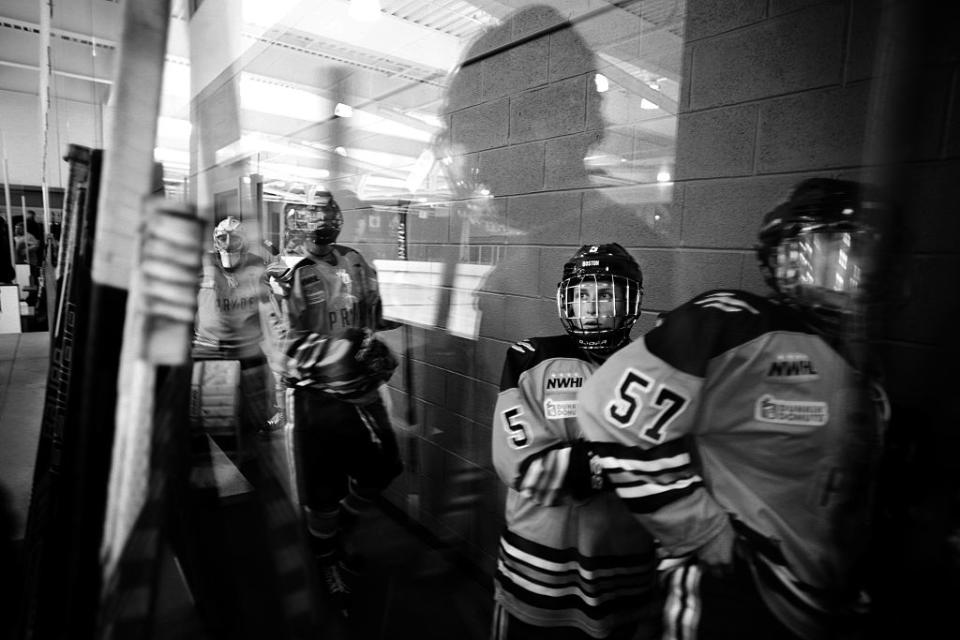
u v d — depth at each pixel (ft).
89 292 1.37
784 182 2.84
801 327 2.00
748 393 2.01
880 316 1.53
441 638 4.03
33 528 1.90
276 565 2.35
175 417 1.44
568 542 3.14
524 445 3.20
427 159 5.55
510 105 4.53
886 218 1.49
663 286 3.51
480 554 5.13
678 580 2.25
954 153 1.34
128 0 1.22
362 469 4.91
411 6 5.16
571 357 3.22
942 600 1.38
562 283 3.10
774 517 1.90
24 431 6.05
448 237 5.38
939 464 1.38
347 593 4.17
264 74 6.75
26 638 1.63
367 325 4.91
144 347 1.22
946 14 1.33
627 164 3.65
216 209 2.64
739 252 3.08
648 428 2.33
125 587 1.31
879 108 1.50
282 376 4.23
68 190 1.70
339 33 6.03
